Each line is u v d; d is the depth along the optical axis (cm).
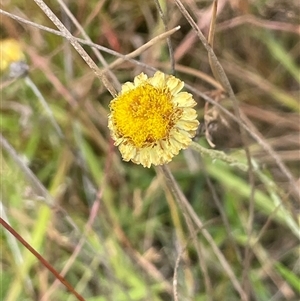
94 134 25
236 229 25
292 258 26
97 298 23
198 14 23
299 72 25
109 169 24
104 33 25
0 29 25
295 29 24
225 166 24
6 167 24
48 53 25
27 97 25
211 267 25
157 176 24
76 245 24
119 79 25
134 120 12
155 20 25
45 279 24
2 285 24
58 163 25
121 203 26
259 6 24
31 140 25
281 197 20
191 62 25
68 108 25
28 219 24
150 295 22
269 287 25
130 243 25
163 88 13
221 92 19
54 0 23
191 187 26
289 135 26
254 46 27
